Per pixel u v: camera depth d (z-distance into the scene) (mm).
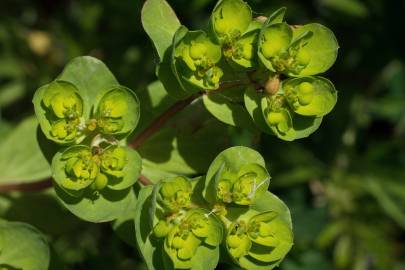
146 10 161
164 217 156
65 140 160
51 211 189
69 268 208
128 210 164
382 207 212
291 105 157
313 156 215
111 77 164
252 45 157
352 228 211
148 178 174
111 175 160
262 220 155
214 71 158
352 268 210
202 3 210
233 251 154
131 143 173
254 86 160
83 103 161
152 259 156
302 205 213
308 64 158
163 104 176
